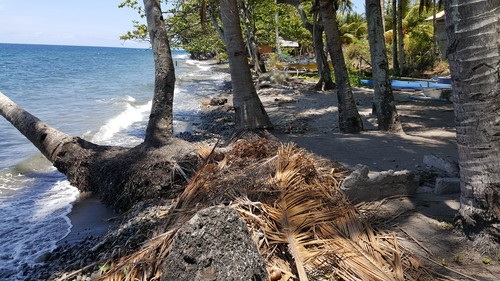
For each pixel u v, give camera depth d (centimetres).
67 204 773
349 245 398
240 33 1030
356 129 1095
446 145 873
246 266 303
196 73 5009
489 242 396
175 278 307
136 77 4184
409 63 3152
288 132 1188
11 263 539
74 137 941
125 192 754
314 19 2272
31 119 983
